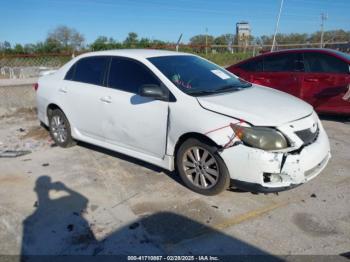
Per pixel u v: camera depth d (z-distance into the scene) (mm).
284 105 3824
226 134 3482
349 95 6312
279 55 7258
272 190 3385
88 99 4887
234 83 4574
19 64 9797
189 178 3988
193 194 3945
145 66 4348
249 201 3764
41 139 6250
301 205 3650
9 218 3588
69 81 5312
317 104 6742
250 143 3371
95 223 3447
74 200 3920
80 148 5633
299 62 6949
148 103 4133
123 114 4410
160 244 3098
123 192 4070
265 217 3451
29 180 4480
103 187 4215
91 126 4977
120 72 4613
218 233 3221
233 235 3186
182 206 3703
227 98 3869
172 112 3898
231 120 3496
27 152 5559
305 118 3682
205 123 3615
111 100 4547
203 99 3777
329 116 7191
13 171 4785
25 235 3293
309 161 3428
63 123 5578
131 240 3164
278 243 3055
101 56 4957
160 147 4121
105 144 4883
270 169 3320
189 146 3838
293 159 3336
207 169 3781
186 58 4805
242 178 3473
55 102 5480
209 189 3803
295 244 3035
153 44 13164
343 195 3828
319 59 6723
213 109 3629
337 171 4453
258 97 4027
